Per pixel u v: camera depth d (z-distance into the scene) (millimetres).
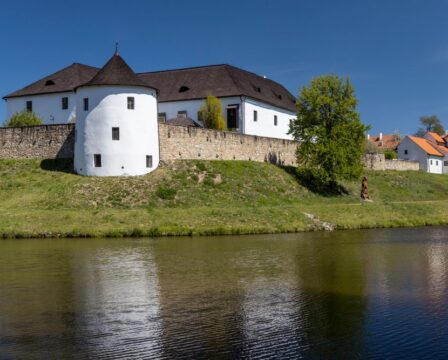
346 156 70438
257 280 26578
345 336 18188
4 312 21156
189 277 27328
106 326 19344
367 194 71812
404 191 80188
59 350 17094
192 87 82938
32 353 16859
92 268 29812
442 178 95500
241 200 58406
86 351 17000
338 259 32656
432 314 20578
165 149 62781
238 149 70375
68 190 54688
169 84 85125
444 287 24969
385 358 16359
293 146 78438
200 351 16938
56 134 64125
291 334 18406
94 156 58531
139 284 25781
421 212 59344
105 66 60344
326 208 56500
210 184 60062
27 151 64938
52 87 78438
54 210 49938
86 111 59156
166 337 18172
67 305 22094
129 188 55562
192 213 49219
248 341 17750
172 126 63469
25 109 78000
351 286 25219
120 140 58344
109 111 58344
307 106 73000
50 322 19844
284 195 63750
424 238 43094
